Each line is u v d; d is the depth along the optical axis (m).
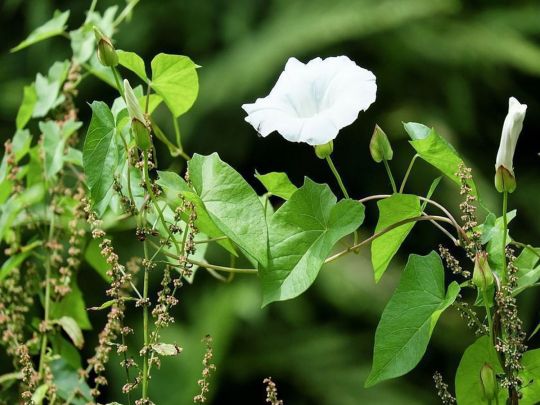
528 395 0.94
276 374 2.09
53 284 1.08
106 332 0.99
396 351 0.89
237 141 2.22
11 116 2.24
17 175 1.09
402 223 0.92
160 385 1.99
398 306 0.89
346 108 0.90
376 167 2.25
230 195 0.91
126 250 1.98
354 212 0.91
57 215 1.10
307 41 2.17
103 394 2.02
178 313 2.10
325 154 0.92
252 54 2.21
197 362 2.01
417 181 2.21
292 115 0.92
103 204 0.91
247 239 0.90
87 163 0.91
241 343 2.10
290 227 0.91
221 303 2.06
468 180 0.94
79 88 2.20
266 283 0.91
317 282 2.12
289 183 0.98
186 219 0.93
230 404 2.10
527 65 2.27
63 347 1.10
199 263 0.94
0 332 1.10
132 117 0.89
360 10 2.20
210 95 2.19
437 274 0.90
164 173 0.91
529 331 2.13
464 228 0.91
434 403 2.07
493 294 0.91
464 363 0.93
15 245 1.10
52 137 1.09
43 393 1.04
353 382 2.06
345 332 2.13
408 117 2.22
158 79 0.97
